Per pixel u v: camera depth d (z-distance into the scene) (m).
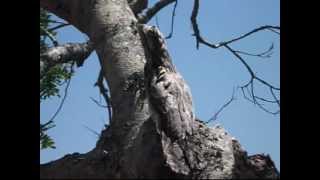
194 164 3.38
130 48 4.47
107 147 4.02
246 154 3.59
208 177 3.34
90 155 3.98
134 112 3.99
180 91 3.61
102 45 4.66
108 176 3.68
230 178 3.35
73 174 3.76
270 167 3.56
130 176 3.56
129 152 3.70
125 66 4.36
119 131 4.01
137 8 5.89
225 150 3.50
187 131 3.51
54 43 6.25
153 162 3.38
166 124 3.46
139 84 4.17
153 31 3.70
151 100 3.57
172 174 3.33
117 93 4.27
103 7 4.80
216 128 3.70
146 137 3.50
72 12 5.16
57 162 4.07
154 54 3.70
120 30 4.61
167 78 3.62
